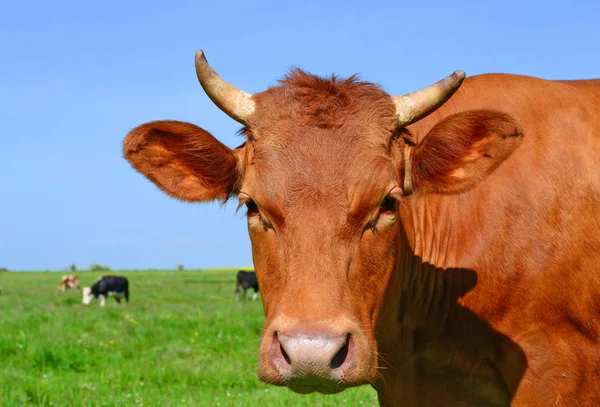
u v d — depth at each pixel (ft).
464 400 17.76
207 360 40.16
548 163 17.02
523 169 17.06
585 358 16.44
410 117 15.66
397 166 15.33
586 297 16.55
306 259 13.24
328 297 12.90
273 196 13.84
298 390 12.78
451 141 15.61
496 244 16.88
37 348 40.75
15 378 33.60
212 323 56.85
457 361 17.47
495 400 17.48
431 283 17.52
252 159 14.82
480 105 18.16
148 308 90.53
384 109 15.25
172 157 16.12
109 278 125.18
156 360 40.32
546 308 16.52
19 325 55.06
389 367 17.87
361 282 14.01
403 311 17.69
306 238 13.34
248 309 80.94
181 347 44.09
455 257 17.31
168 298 133.49
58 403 29.01
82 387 32.53
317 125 14.47
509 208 16.89
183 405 28.66
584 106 17.76
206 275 301.63
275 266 13.97
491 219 17.02
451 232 17.52
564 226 16.67
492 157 15.65
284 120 14.71
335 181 13.71
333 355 12.23
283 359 12.57
